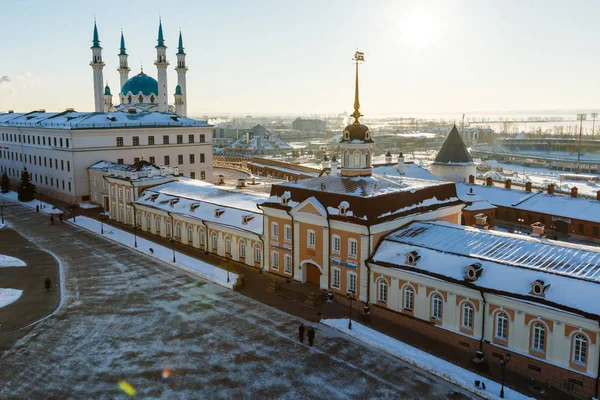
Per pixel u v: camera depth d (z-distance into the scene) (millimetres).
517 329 40500
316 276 58719
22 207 107750
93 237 82500
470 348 43594
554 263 42219
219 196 78188
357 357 43375
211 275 63125
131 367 41688
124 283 60812
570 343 37688
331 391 38344
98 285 60125
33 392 38125
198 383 39438
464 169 109875
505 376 39875
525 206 89875
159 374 40688
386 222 52781
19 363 42281
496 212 94500
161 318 51031
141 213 85438
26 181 114375
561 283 39094
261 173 162875
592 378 36625
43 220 95125
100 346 45188
